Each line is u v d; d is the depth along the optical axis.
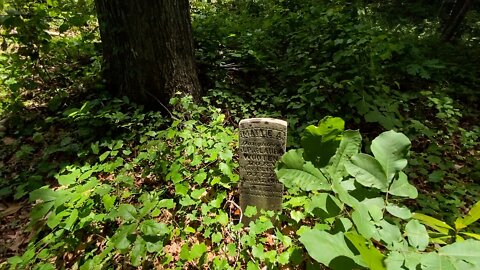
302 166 1.09
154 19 3.35
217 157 2.91
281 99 3.97
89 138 3.41
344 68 4.14
